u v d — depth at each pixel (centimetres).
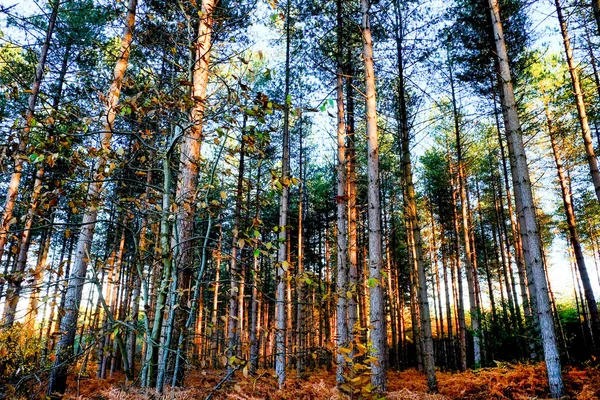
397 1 1095
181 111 346
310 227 2516
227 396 430
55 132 320
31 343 546
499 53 812
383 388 661
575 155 1551
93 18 1085
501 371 1000
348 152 1315
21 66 1099
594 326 1115
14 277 292
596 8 757
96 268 338
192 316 336
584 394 700
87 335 333
